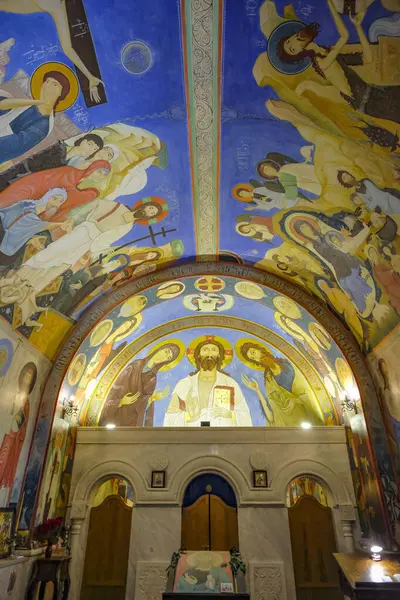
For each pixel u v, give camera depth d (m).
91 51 5.86
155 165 8.40
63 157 7.23
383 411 11.01
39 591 9.40
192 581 6.75
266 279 12.72
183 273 12.70
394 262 8.57
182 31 5.82
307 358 14.70
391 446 10.64
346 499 11.99
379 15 5.28
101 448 12.76
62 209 8.31
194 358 16.47
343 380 12.59
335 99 6.52
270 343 15.40
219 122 7.47
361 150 7.15
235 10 5.57
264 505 12.01
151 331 15.44
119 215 9.48
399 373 10.00
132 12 5.50
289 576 11.24
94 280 11.38
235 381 16.55
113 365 15.00
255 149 8.09
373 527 10.77
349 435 12.60
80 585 11.19
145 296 13.14
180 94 6.86
